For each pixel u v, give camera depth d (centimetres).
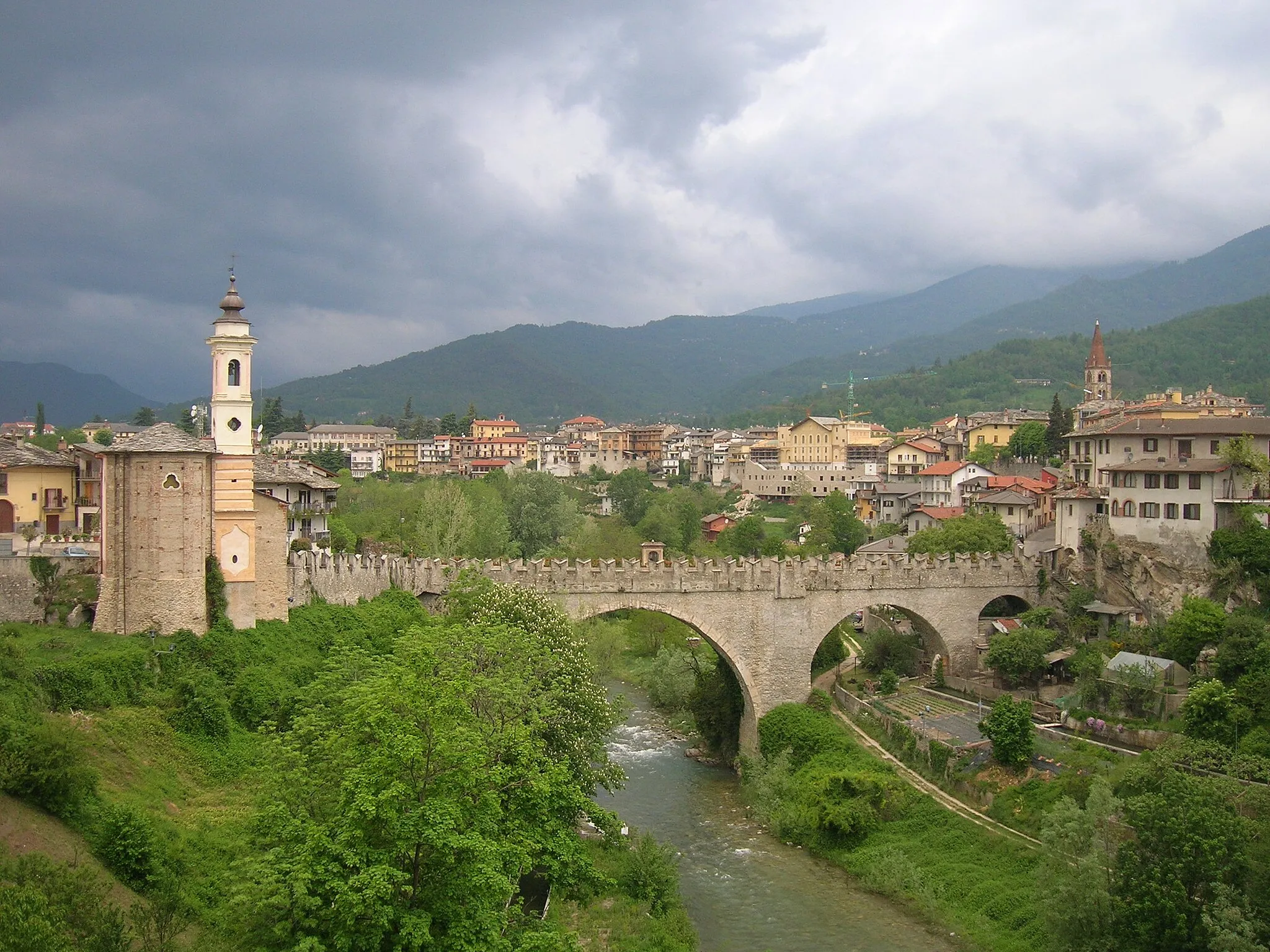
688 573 9006
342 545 10344
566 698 6250
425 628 6425
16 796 4397
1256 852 4991
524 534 15588
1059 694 8788
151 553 6631
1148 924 5022
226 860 4834
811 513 17425
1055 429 17525
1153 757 6391
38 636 6266
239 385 7231
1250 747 6278
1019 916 6025
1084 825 5888
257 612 7356
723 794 8781
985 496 13562
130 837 4478
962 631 9994
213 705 6072
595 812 5234
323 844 3622
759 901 6688
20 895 3594
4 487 8150
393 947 3512
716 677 10112
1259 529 8531
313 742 4544
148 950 3753
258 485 9325
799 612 9362
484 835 3891
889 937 6181
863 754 8281
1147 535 9400
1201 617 7869
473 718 4438
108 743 5366
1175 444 9794
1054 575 10206
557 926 4509
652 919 6000
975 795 7456
